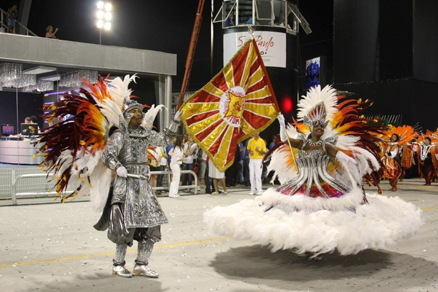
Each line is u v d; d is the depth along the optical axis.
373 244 5.43
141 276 5.56
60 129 5.59
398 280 5.46
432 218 9.72
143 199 5.36
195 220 9.58
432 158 17.81
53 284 5.23
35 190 13.86
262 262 6.27
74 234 8.12
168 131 5.97
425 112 21.98
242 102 6.34
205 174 15.59
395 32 21.77
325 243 5.22
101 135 5.53
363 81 22.73
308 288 5.15
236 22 17.80
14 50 12.80
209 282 5.36
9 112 14.09
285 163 7.15
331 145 6.28
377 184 7.10
